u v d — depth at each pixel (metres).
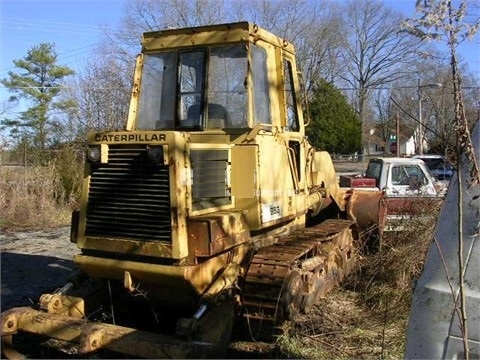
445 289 2.79
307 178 6.94
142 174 4.60
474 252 2.74
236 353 5.29
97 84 24.86
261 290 5.10
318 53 45.12
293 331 5.54
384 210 8.52
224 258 5.02
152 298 4.96
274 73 5.94
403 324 6.08
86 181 4.88
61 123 25.66
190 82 5.63
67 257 10.05
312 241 6.10
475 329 2.68
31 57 38.84
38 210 14.35
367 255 8.52
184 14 35.47
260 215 5.18
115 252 4.73
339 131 41.22
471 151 2.81
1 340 4.96
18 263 9.49
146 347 4.31
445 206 2.94
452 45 2.79
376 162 12.85
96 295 5.37
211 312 4.74
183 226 4.49
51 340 5.65
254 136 5.24
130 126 5.86
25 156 16.03
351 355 5.25
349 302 6.97
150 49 5.84
